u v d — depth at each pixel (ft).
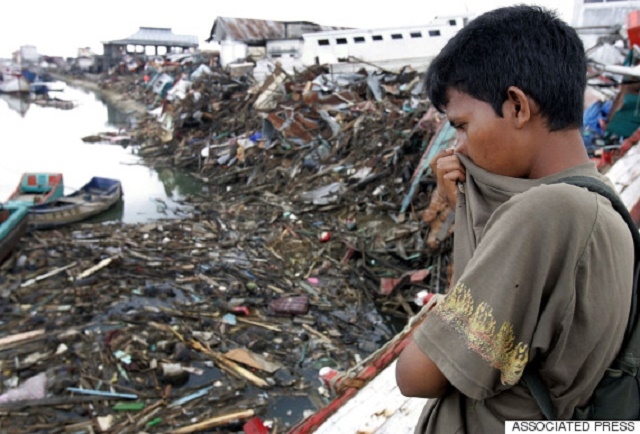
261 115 84.99
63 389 26.43
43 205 54.13
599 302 3.19
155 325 32.60
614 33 61.11
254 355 29.68
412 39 117.39
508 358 3.34
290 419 24.85
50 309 34.63
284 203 58.29
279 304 35.42
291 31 173.17
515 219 3.27
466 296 3.37
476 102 3.67
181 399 26.05
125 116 140.15
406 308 34.24
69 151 91.86
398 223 48.70
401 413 8.00
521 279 3.20
